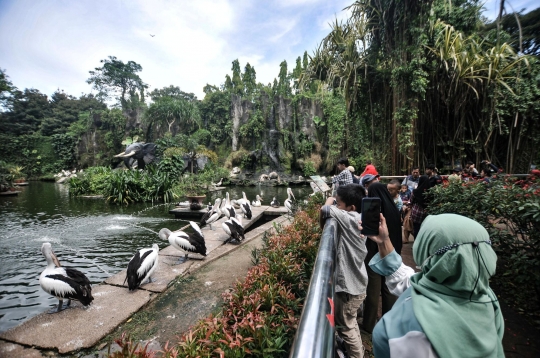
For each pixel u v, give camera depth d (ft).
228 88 151.74
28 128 145.28
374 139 32.78
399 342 2.76
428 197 15.69
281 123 107.24
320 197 26.09
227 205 32.63
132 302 11.35
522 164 27.45
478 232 2.88
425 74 25.59
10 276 18.93
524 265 9.92
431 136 29.76
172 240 15.80
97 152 128.36
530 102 25.02
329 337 3.05
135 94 171.63
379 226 4.66
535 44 33.78
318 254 5.14
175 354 6.08
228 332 6.61
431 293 2.90
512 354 8.11
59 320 10.06
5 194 61.62
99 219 36.45
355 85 30.14
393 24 28.07
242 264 15.79
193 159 87.45
